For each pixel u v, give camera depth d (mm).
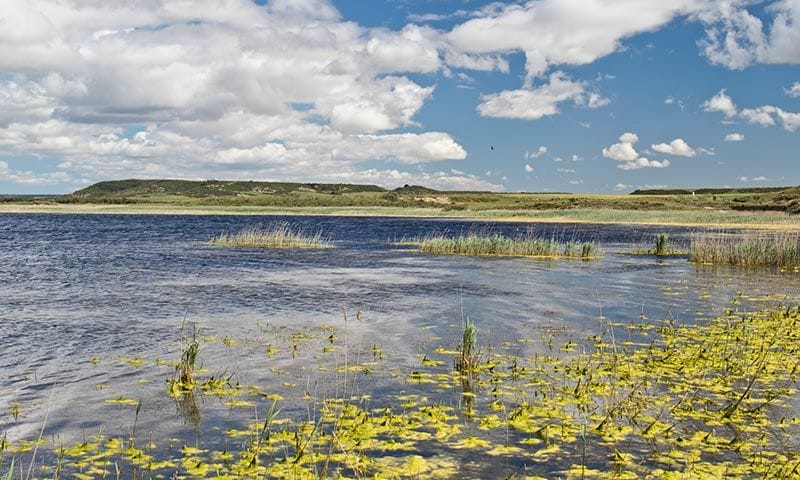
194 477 7793
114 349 14430
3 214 111188
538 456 8562
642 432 9453
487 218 104625
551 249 39375
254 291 23422
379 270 30672
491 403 10711
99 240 51375
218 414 10148
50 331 16297
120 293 22828
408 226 82188
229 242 47844
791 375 12516
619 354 14086
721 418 10125
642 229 70812
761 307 20156
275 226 79625
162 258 36156
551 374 12523
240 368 12859
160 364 13156
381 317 18484
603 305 20625
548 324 17547
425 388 11562
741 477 7953
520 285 25297
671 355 13883
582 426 9727
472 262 34844
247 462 8211
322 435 9195
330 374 12414
